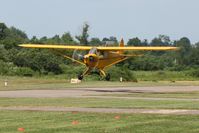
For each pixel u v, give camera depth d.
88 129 47.28
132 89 124.06
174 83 174.25
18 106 70.38
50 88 121.81
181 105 72.44
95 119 54.69
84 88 124.44
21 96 91.75
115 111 63.53
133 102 78.19
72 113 60.47
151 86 143.38
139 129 47.47
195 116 57.72
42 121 52.88
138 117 56.59
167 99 86.44
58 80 176.12
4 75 198.75
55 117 56.34
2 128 47.56
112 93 104.62
